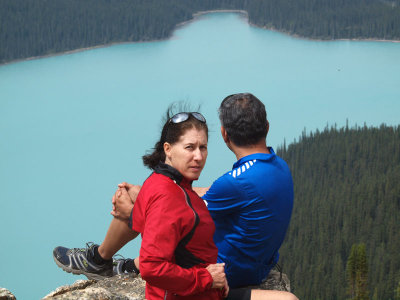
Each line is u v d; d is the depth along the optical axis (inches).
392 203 6978.4
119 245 161.8
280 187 146.7
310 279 5492.1
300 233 6845.5
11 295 133.2
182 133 114.8
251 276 159.3
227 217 153.8
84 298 119.0
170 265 106.0
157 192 111.3
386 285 5073.8
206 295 119.1
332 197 7785.4
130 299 125.2
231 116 146.6
